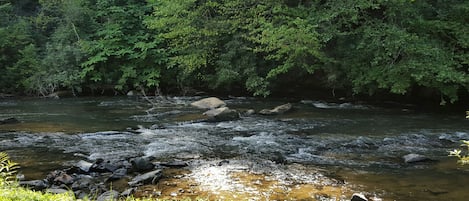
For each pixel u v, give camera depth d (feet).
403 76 53.06
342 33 55.83
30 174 27.20
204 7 67.41
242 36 62.69
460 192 23.35
